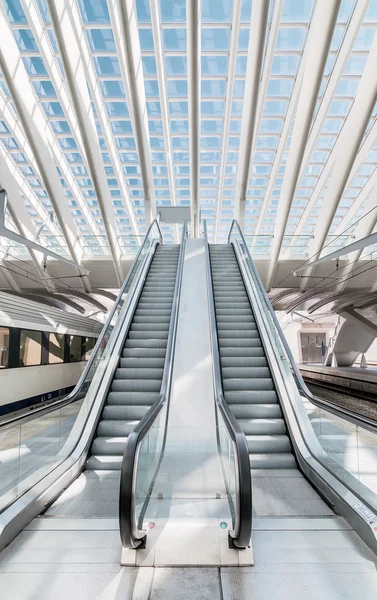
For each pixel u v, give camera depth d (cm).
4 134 1352
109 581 225
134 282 819
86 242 1509
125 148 1582
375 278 1523
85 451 421
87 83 1217
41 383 1010
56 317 1121
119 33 1080
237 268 976
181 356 607
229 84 1279
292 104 1305
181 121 1482
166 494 319
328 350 2609
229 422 297
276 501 335
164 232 2358
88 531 277
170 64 1259
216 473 329
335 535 272
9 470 294
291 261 1473
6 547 257
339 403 1378
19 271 1509
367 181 1549
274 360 567
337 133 1427
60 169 1554
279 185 1766
